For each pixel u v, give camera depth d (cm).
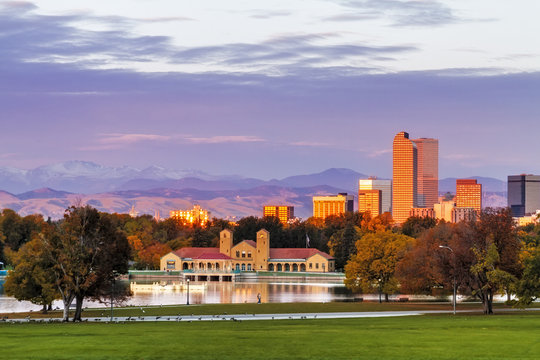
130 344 9306
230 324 13038
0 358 8138
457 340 9756
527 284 16688
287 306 19938
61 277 16038
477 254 17662
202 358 8231
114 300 18600
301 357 8312
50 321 15200
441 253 18575
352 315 16300
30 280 19275
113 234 16388
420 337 10100
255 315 16475
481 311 18000
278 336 10262
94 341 9625
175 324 13225
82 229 16000
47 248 15925
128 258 16862
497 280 17012
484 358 8238
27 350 8738
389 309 18912
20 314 18650
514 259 18075
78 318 15875
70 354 8444
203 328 11906
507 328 11638
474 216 19312
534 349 8900
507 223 18350
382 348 8988
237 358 8238
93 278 15638
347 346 9156
